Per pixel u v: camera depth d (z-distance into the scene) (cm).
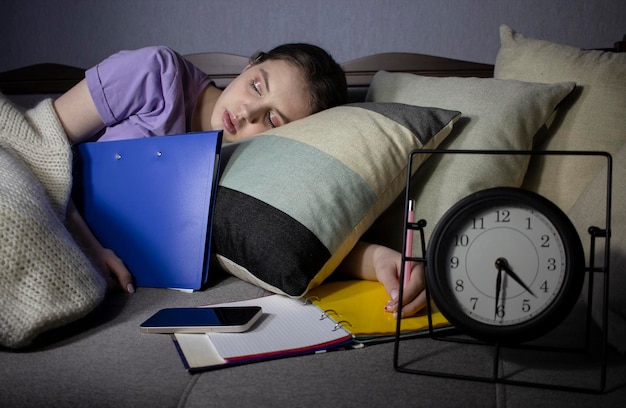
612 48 180
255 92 146
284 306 101
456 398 69
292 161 114
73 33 216
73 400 70
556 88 132
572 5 188
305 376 75
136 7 212
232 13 207
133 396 70
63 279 91
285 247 103
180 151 118
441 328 89
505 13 192
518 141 126
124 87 136
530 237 73
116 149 124
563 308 71
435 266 74
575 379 73
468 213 74
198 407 68
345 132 118
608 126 130
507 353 82
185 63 155
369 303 102
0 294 85
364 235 131
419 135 122
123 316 99
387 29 200
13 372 77
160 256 116
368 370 76
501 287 73
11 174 98
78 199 126
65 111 132
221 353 80
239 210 111
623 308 88
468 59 196
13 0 216
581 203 111
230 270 117
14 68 219
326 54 156
